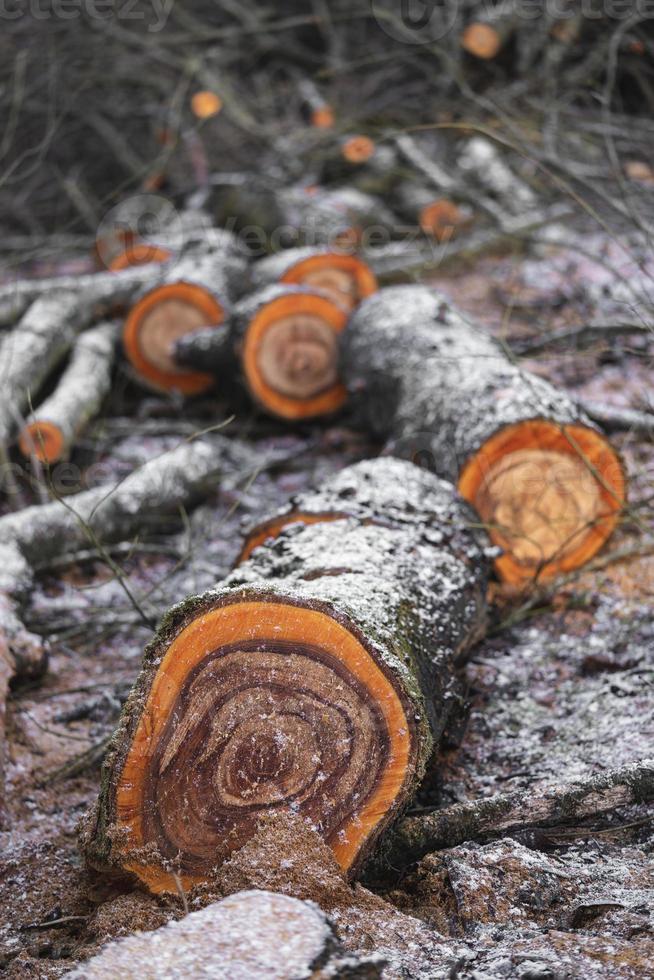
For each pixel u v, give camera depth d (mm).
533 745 4227
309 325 7684
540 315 8797
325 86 13992
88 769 4418
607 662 4734
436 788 3996
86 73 12500
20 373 7602
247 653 3295
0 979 2932
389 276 10023
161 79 13359
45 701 4945
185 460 6703
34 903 3498
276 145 12297
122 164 13562
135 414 8539
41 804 4188
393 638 3609
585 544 5527
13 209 12344
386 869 3412
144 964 2436
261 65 15078
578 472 5465
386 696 3260
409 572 4266
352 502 4828
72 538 6031
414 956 2822
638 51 9867
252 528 4945
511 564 5457
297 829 3180
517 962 2721
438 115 12469
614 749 3973
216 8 14711
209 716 3283
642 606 5195
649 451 6633
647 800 3635
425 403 6094
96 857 3279
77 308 8758
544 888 3137
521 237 10367
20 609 5398
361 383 7098
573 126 10523
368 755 3258
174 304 8422
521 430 5391
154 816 3266
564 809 3482
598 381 7641
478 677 4754
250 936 2520
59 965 2965
